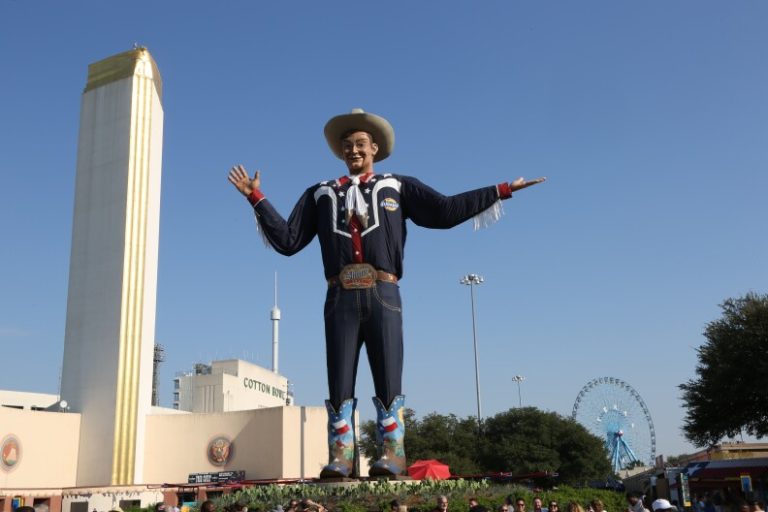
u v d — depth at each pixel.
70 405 56.59
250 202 21.30
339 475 19.95
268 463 56.81
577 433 69.44
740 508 13.97
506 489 20.92
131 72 61.38
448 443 68.50
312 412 59.44
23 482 51.41
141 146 60.47
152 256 60.69
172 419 59.03
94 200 60.19
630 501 16.92
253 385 91.69
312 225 21.94
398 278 21.23
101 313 57.59
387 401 20.41
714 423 44.19
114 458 54.56
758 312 42.34
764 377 40.38
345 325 20.59
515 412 71.38
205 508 12.62
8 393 69.75
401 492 18.97
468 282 72.31
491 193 20.72
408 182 21.64
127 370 56.50
